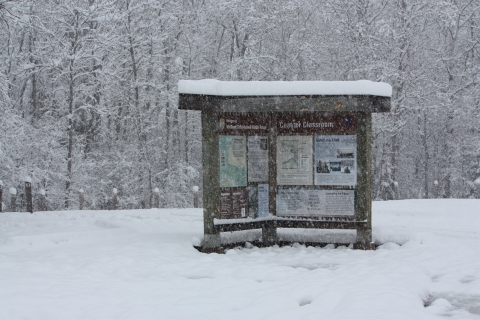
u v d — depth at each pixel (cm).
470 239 1010
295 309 557
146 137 3017
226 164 983
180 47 3066
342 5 2850
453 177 3294
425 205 1655
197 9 3045
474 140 3194
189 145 3238
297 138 1009
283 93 929
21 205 2947
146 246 952
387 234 1004
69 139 2734
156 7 2819
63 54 2619
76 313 544
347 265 803
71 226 1395
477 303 598
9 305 545
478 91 3094
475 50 3325
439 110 3058
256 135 1015
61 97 3047
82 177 2822
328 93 923
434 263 795
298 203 1009
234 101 948
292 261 854
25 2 2072
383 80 2712
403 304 560
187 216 1559
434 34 3262
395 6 2909
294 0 2852
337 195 987
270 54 2981
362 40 2831
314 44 2912
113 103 3156
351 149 979
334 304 578
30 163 2731
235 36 3042
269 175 1023
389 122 2872
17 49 3078
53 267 763
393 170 3081
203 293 639
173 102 2903
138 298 599
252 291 643
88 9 2705
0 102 2033
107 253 888
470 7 3247
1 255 889
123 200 2925
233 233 1073
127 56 2983
